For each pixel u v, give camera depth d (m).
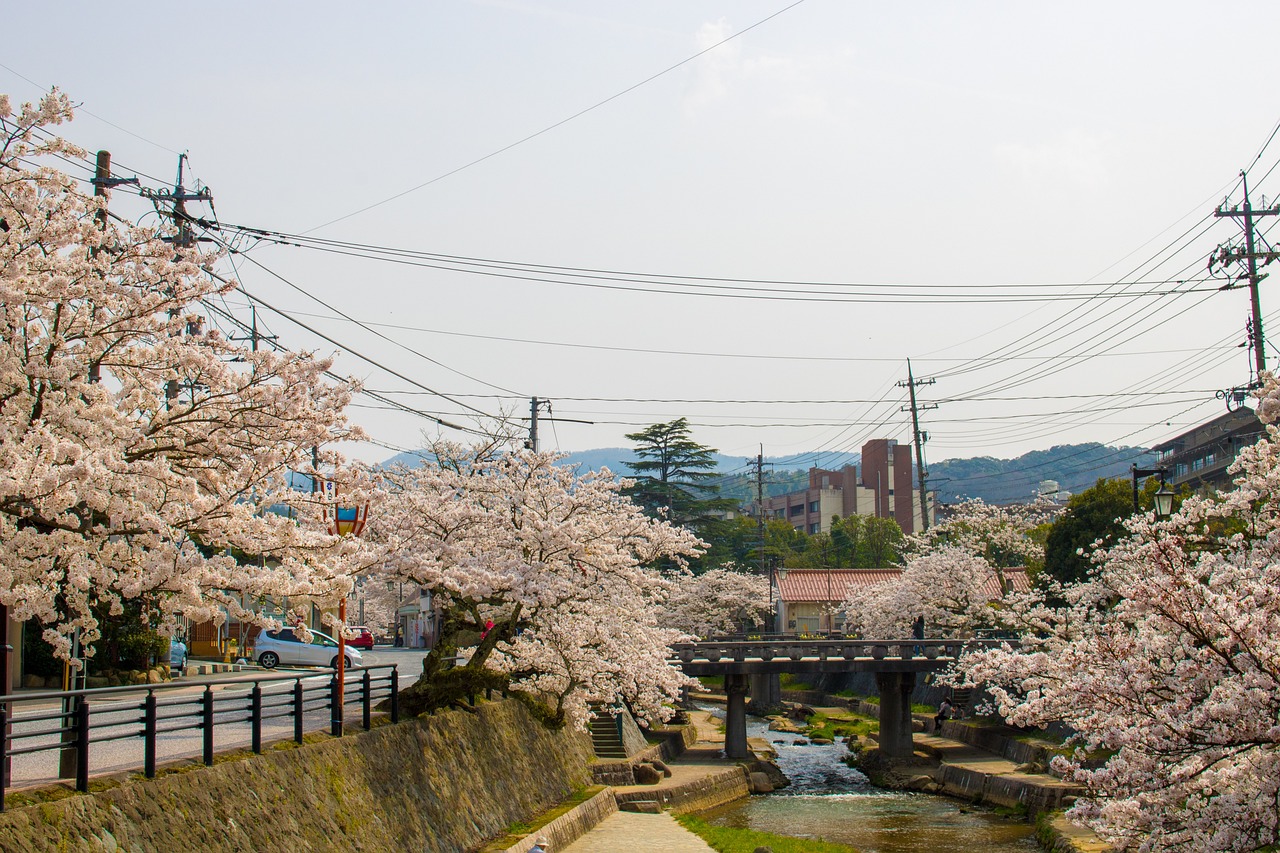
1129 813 11.98
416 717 21.47
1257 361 29.02
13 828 9.55
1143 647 12.96
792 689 71.50
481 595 22.31
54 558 11.05
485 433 32.03
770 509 117.44
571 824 24.92
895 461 101.44
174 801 12.14
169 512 11.44
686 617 65.25
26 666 24.92
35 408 11.41
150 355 12.27
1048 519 55.97
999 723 41.38
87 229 11.80
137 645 26.64
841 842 28.22
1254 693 10.96
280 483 13.34
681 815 29.38
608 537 26.44
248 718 14.77
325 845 14.81
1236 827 11.26
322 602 13.54
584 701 27.14
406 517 22.61
